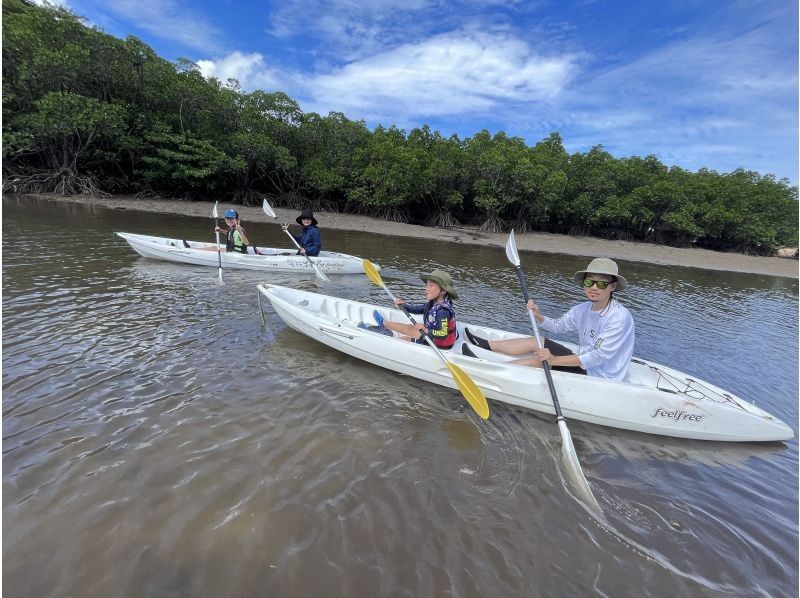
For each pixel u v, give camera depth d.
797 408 4.50
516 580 2.09
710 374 5.29
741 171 33.81
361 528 2.31
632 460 3.24
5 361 3.68
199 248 8.69
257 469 2.69
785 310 10.34
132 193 22.36
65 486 2.39
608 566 2.23
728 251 29.25
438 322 4.12
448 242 17.75
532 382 3.71
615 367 3.61
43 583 1.86
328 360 4.40
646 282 12.45
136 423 3.02
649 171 29.80
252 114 23.08
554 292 9.19
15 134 17.91
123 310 5.22
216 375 3.84
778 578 2.26
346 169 25.09
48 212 13.73
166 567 1.99
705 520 2.65
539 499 2.70
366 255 12.00
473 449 3.18
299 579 1.99
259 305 5.41
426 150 25.48
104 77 19.41
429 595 1.97
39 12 17.33
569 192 26.39
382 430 3.30
